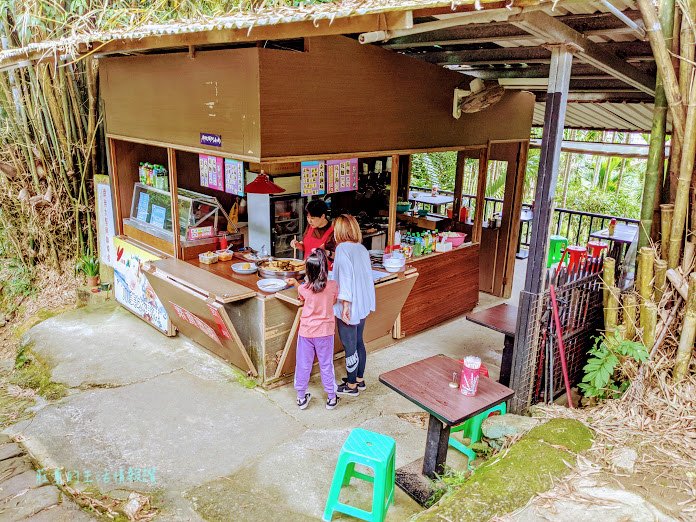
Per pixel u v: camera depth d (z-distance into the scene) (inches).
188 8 250.8
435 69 211.2
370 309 176.9
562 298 158.4
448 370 140.9
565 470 114.2
